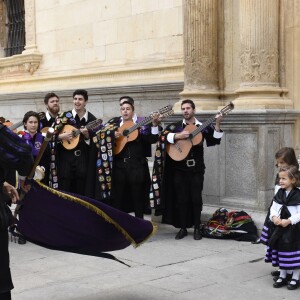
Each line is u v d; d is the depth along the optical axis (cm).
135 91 979
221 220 709
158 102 954
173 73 947
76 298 475
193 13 800
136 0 1019
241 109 733
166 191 719
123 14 1045
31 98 1202
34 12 1248
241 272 548
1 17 1392
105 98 1041
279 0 745
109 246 461
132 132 715
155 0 984
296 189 513
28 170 372
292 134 745
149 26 998
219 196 763
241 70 755
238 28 787
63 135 727
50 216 440
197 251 635
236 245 663
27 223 443
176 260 596
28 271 561
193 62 805
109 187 712
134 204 730
